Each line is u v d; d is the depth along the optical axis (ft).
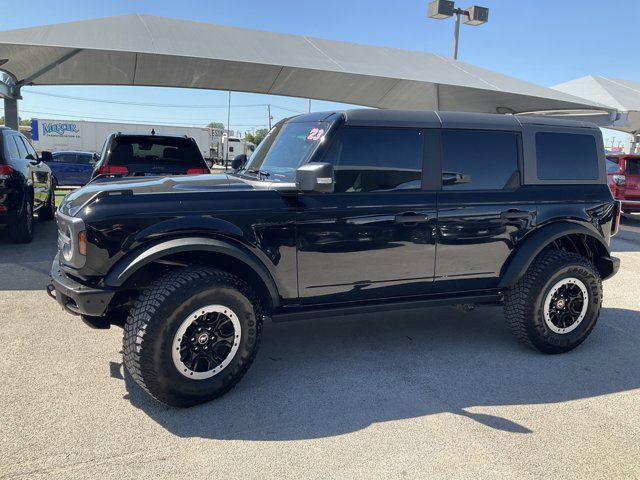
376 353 13.58
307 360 13.00
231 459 8.72
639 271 25.23
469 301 13.32
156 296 9.87
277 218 11.00
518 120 13.70
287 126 13.87
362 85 42.73
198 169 27.07
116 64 37.32
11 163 24.88
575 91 60.13
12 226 26.09
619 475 8.52
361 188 11.91
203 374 10.34
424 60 43.91
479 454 9.03
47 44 28.07
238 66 37.60
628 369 12.93
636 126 64.44
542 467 8.70
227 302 10.42
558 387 11.78
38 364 12.27
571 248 15.17
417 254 12.41
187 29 36.29
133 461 8.58
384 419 10.16
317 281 11.64
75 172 66.74
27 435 9.25
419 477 8.35
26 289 18.53
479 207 12.84
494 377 12.25
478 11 48.80
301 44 39.14
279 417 10.14
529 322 13.35
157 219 10.16
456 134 12.89
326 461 8.73
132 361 9.84
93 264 9.91
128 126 112.68
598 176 14.44
